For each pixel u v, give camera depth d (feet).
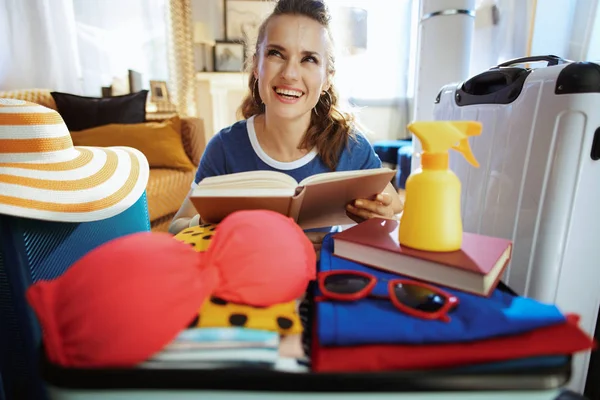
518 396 0.87
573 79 1.82
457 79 4.36
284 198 1.38
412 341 0.91
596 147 1.89
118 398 0.87
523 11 4.88
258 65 2.51
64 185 1.65
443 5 4.18
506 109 2.21
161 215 5.62
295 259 1.16
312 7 2.29
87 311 0.86
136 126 6.15
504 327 0.92
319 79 2.39
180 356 0.90
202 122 6.97
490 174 2.37
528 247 2.12
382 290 1.13
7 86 6.71
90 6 7.55
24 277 1.46
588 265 2.17
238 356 0.91
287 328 1.03
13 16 6.63
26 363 1.55
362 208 1.90
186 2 9.49
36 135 1.62
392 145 9.99
